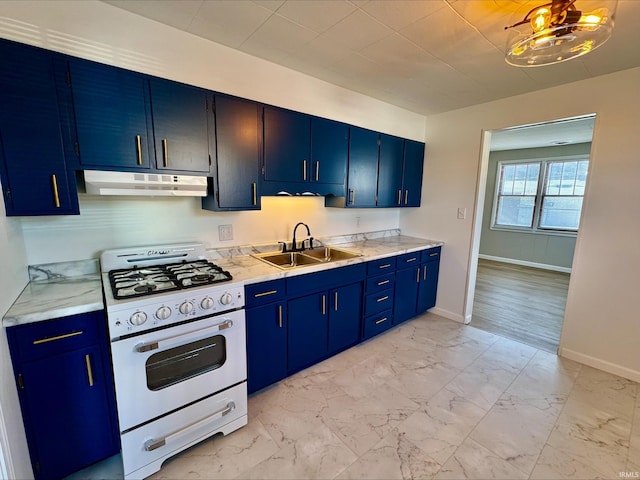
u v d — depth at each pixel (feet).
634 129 7.06
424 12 5.11
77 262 5.77
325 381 7.24
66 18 4.81
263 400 6.56
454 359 8.28
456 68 7.29
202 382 5.21
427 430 5.74
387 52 6.59
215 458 5.12
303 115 7.56
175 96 5.59
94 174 4.94
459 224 10.60
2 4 4.33
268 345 6.63
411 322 10.73
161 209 6.60
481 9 4.99
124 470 4.60
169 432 4.93
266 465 4.99
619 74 7.18
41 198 4.57
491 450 5.30
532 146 18.67
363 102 9.30
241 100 6.44
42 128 4.48
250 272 6.40
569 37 4.49
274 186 7.24
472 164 10.12
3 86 4.16
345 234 10.62
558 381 7.34
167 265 6.45
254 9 5.15
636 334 7.33
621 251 7.42
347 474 4.83
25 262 5.17
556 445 5.42
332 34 5.91
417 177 11.36
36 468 4.40
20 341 4.08
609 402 6.59
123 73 5.04
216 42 6.32
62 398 4.48
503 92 8.77
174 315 4.77
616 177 7.37
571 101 7.97
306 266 7.17
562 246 18.35
